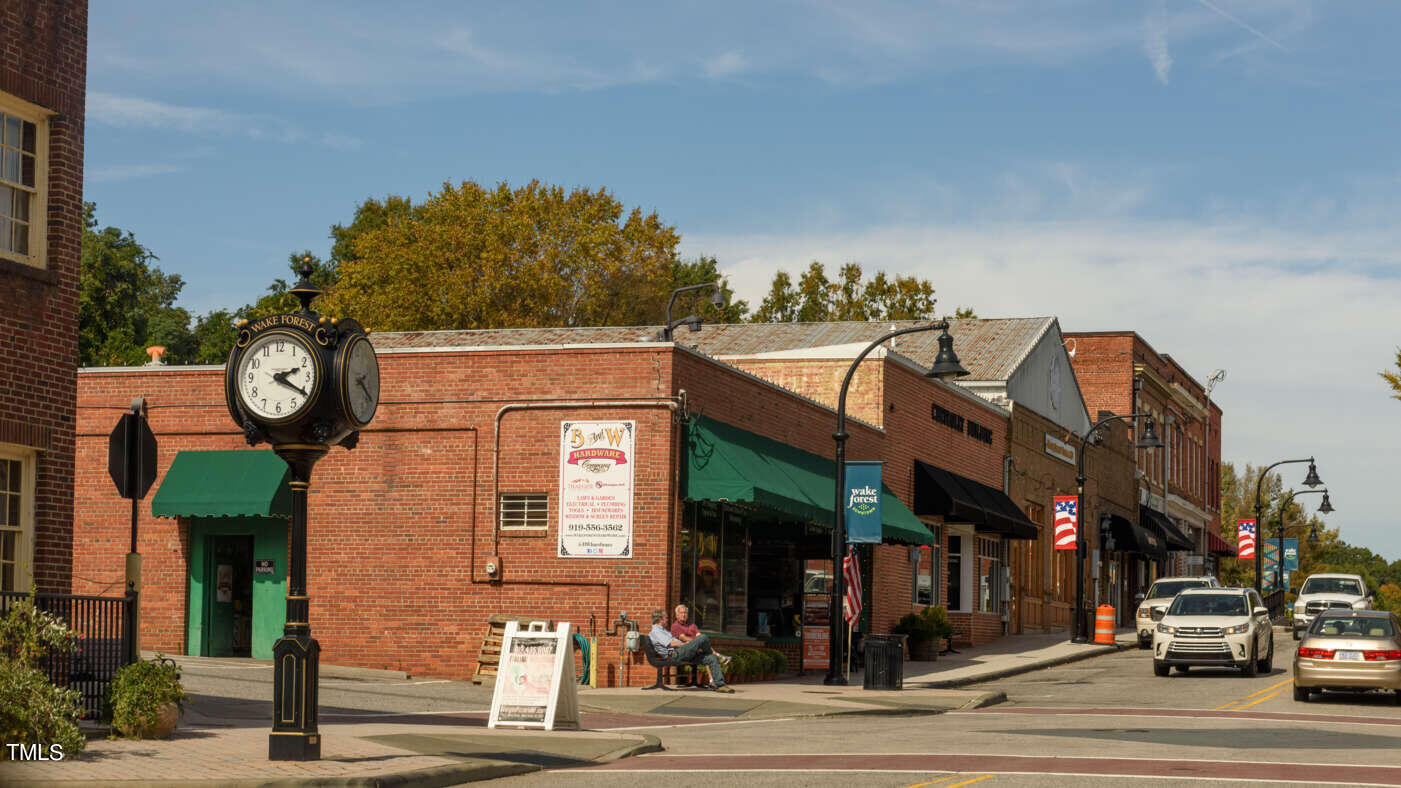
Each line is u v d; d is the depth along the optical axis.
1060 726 21.44
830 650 28.64
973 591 42.91
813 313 83.62
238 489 28.11
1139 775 15.09
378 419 28.16
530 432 27.39
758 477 27.42
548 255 61.41
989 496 42.94
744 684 28.05
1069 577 54.84
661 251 65.19
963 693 27.30
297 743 14.19
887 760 16.41
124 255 71.75
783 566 33.59
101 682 16.70
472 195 63.03
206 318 78.00
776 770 15.38
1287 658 38.75
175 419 29.22
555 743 17.23
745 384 29.86
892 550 37.31
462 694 23.97
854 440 34.78
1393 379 34.91
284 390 14.16
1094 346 64.69
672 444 26.75
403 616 27.69
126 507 29.36
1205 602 34.03
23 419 17.00
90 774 13.06
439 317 61.31
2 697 13.79
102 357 64.25
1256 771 15.60
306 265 14.55
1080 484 45.72
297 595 14.41
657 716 22.03
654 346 26.86
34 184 17.58
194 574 29.19
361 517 28.11
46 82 17.62
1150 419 46.38
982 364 47.47
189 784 12.72
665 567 26.47
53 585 17.28
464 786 14.18
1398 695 26.53
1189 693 28.70
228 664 26.72
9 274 16.94
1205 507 82.06
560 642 19.12
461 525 27.55
